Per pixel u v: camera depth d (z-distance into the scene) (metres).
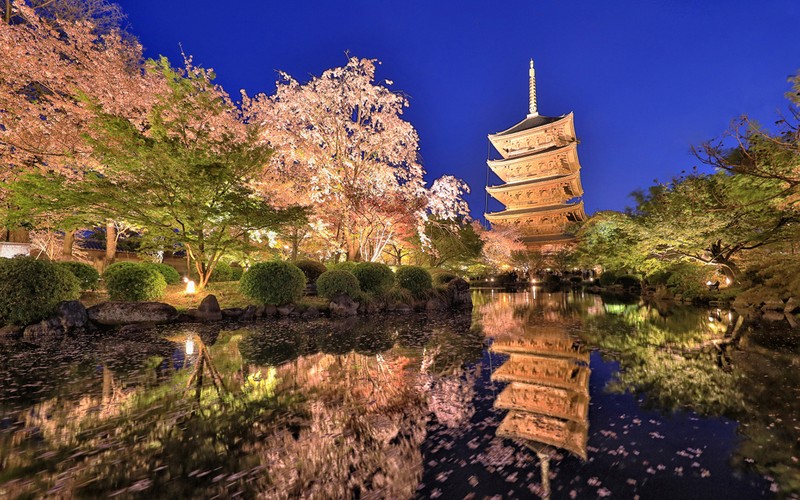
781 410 3.96
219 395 4.39
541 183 47.31
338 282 13.76
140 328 9.08
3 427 3.43
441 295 17.05
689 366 5.90
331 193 21.09
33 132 13.39
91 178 10.52
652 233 17.59
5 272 8.04
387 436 3.37
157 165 10.57
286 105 20.59
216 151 12.17
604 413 3.98
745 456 2.99
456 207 23.55
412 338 8.65
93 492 2.42
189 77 12.20
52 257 21.62
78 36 15.23
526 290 33.25
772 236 13.98
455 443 3.26
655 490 2.51
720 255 17.00
